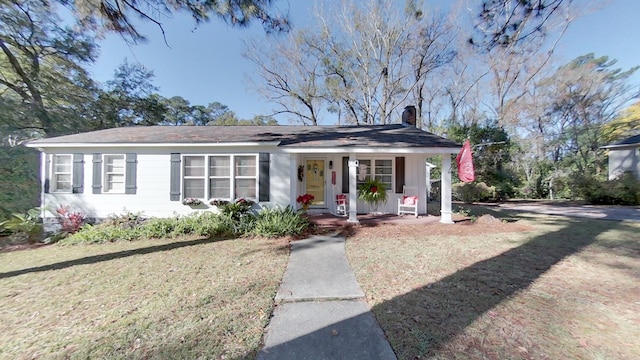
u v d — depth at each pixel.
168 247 5.77
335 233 6.96
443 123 20.61
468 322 2.71
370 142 8.28
